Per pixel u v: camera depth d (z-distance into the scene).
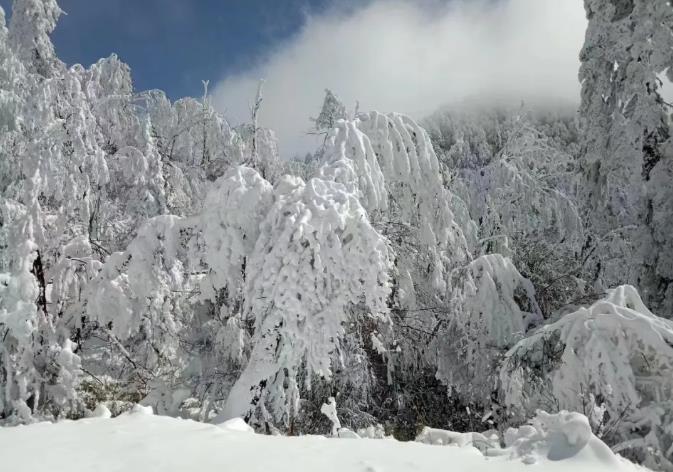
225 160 14.77
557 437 4.21
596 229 12.64
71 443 4.07
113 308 7.48
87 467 3.52
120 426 4.61
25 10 12.72
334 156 8.05
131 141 13.94
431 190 9.20
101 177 10.50
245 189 6.91
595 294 9.34
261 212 6.97
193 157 15.94
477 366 8.86
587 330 5.98
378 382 9.07
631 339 5.84
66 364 7.38
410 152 9.13
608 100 12.52
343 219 6.41
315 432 7.49
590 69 12.62
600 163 12.62
